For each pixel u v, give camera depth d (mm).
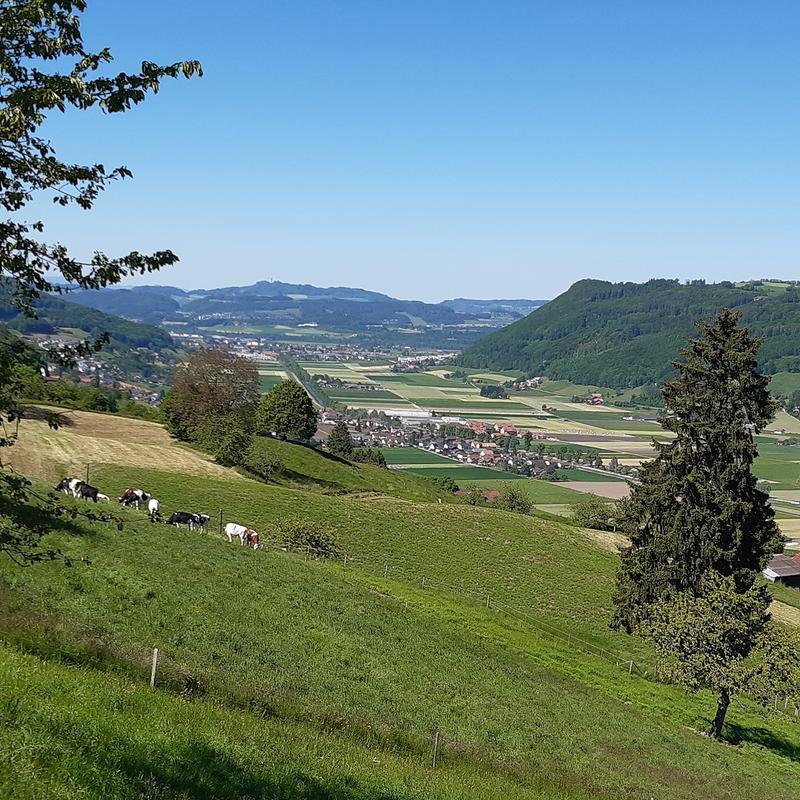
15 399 12656
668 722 43250
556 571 75250
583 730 35469
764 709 52125
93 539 36531
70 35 11625
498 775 24594
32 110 11188
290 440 140250
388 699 30422
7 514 13398
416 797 18422
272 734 19453
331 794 16000
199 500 72812
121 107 11625
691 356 56781
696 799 29297
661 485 54969
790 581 114688
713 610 44750
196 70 11688
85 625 25000
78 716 14609
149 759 13797
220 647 29078
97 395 131125
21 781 11344
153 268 13031
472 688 36000
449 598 57438
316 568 50281
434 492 135750
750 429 54688
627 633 60969
